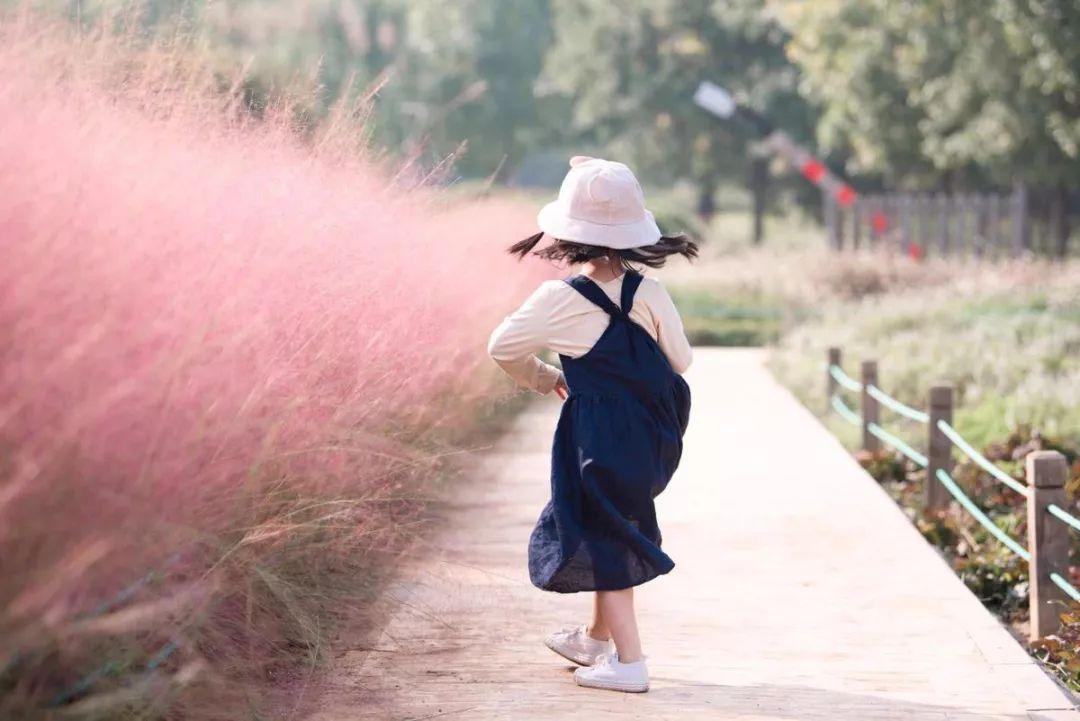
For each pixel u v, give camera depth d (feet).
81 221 11.48
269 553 14.42
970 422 39.55
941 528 28.27
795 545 23.58
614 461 15.01
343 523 16.07
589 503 15.24
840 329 63.77
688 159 187.11
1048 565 20.48
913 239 101.09
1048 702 15.52
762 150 169.37
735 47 173.27
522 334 15.38
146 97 15.99
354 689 15.35
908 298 73.41
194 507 11.97
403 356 18.31
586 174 15.53
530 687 15.78
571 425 15.40
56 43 14.42
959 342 52.90
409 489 18.83
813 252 99.04
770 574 21.56
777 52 169.99
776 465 32.04
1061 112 85.81
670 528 25.08
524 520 24.40
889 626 18.61
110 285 11.19
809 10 111.24
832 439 36.14
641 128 187.11
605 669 15.74
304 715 14.32
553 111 221.05
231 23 20.80
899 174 117.50
